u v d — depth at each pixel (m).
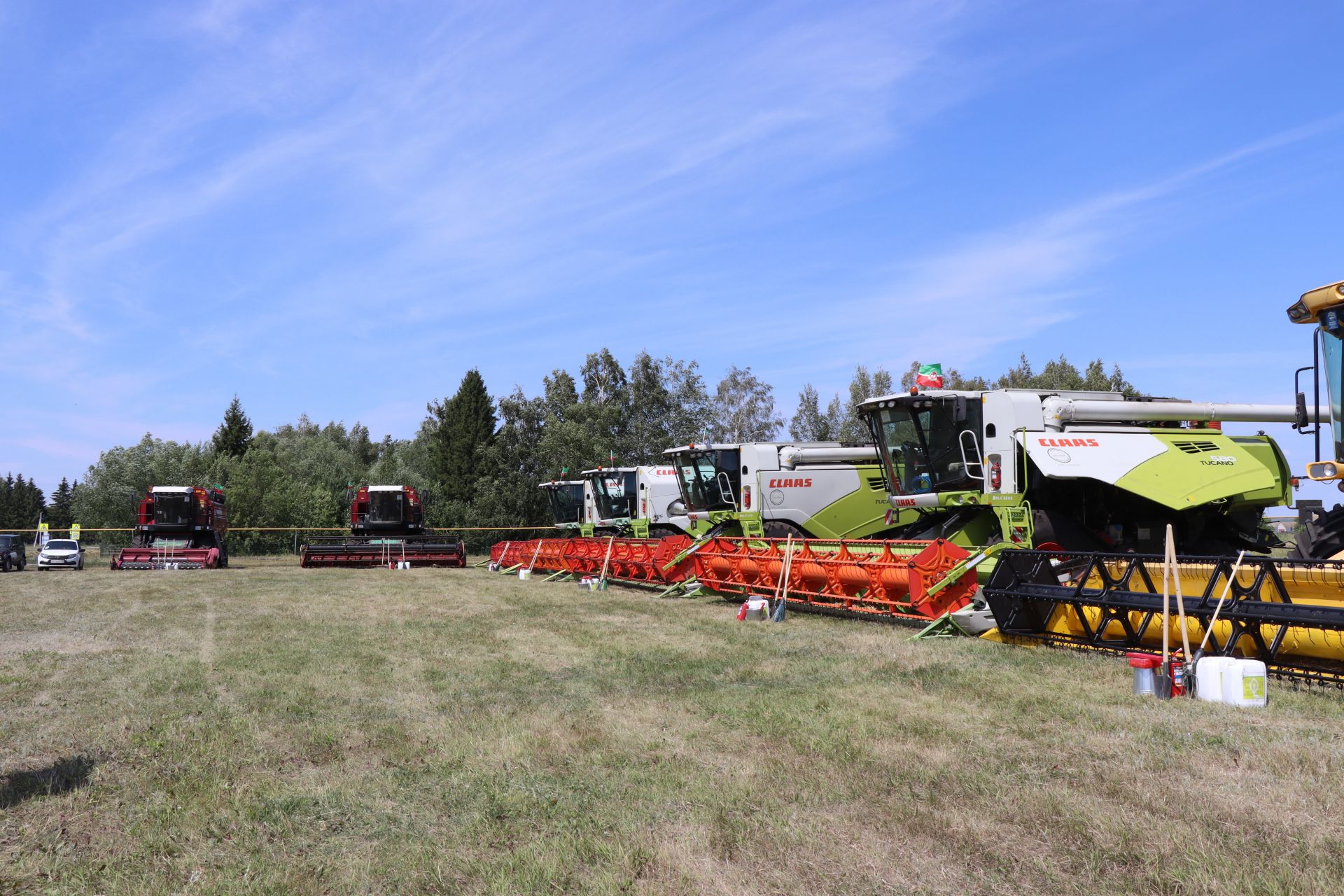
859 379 55.56
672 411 57.00
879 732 6.21
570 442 50.75
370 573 28.61
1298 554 9.18
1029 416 13.83
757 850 4.16
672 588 17.84
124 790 5.34
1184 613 7.55
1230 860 3.84
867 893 3.70
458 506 51.03
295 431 100.56
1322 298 8.66
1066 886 3.71
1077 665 8.38
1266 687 6.80
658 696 7.70
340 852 4.34
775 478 20.94
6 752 6.19
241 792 5.23
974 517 14.99
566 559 23.69
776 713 6.86
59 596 20.19
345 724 6.88
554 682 8.47
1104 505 14.16
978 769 5.29
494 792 5.15
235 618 14.79
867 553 12.80
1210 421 14.84
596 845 4.24
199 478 54.78
